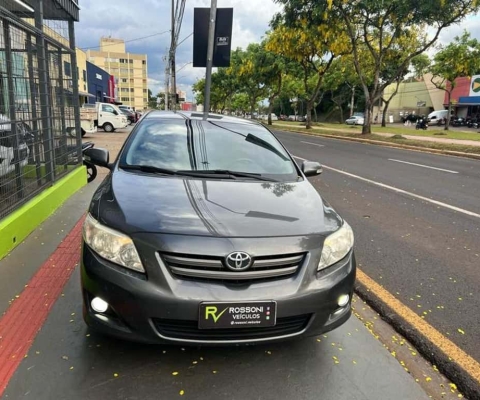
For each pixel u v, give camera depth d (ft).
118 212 9.07
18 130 16.85
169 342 8.20
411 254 16.53
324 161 45.01
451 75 111.04
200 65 35.91
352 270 9.41
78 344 9.68
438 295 13.08
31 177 18.29
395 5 64.54
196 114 15.62
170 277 8.07
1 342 9.67
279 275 8.43
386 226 20.22
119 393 8.16
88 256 8.72
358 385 8.75
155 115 14.94
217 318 7.99
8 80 16.07
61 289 12.32
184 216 8.89
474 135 96.02
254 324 8.16
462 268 15.26
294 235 8.78
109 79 194.29
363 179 33.76
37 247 15.51
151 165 11.84
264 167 12.59
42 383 8.35
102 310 8.47
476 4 57.98
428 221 21.31
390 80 80.07
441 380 9.17
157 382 8.51
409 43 82.33
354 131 108.68
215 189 10.53
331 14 68.90
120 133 82.94
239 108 347.15
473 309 12.25
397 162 45.29
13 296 11.84
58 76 22.65
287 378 8.82
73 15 24.70
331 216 10.16
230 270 8.10
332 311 8.93
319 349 9.92
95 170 28.37
